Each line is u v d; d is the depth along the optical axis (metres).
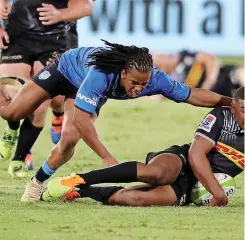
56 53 30.98
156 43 58.75
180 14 59.03
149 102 57.97
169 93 22.61
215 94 23.23
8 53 30.98
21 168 29.30
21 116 24.48
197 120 49.47
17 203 23.06
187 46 58.97
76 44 31.95
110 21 58.53
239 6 58.69
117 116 50.41
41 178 23.42
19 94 24.22
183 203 23.23
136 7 58.81
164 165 22.48
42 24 30.62
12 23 30.84
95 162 33.31
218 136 23.05
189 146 23.34
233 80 55.22
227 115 23.02
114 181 22.58
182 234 19.28
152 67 21.62
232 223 20.61
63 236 18.88
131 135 42.41
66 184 22.94
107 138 41.09
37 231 19.39
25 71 30.88
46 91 24.06
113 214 21.42
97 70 21.69
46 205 22.69
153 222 20.50
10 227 19.81
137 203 22.70
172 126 46.72
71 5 30.53
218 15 58.97
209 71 55.44
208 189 22.72
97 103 21.94
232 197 25.33
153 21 58.81
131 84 21.55
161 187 22.84
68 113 23.72
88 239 18.59
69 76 23.55
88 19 58.38
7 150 30.05
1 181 28.33
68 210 21.95
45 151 36.72
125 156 35.06
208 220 20.89
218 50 58.91
